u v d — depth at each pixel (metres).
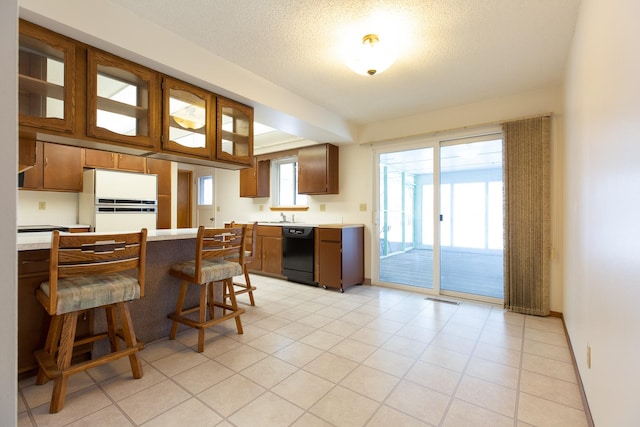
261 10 1.94
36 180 3.77
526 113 3.19
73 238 1.60
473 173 5.04
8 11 0.62
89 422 1.49
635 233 0.99
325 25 2.09
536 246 3.05
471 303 3.45
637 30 0.96
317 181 4.59
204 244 2.28
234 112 2.87
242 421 1.50
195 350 2.27
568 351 2.27
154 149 2.27
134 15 2.01
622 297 1.11
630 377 1.01
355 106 3.63
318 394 1.73
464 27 2.09
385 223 4.52
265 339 2.46
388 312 3.14
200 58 2.40
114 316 2.03
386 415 1.55
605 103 1.35
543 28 2.10
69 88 1.87
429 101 3.47
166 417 1.53
